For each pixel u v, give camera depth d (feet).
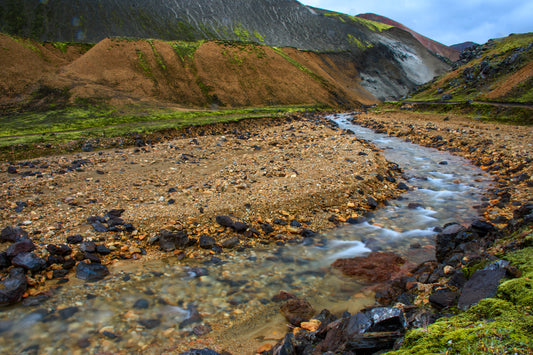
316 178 49.08
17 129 104.83
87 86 174.09
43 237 31.04
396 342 13.87
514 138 90.99
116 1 439.63
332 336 16.51
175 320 21.18
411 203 44.93
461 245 26.30
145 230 33.83
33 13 360.69
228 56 269.23
